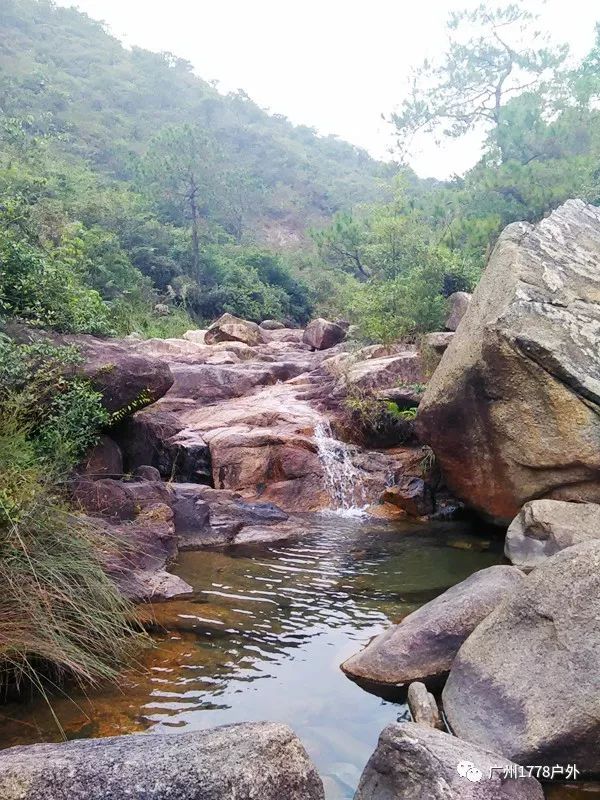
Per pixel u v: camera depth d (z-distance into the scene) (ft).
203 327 98.78
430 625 13.93
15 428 18.93
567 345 21.67
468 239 65.98
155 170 117.50
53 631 13.23
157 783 8.20
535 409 21.86
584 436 20.98
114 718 11.93
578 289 24.25
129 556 19.02
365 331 50.70
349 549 23.49
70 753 8.81
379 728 12.00
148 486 24.17
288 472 31.09
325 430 35.09
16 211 34.04
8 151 72.69
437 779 9.01
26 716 11.91
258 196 184.65
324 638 15.71
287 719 12.14
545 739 10.37
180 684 13.29
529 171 72.54
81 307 29.25
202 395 44.52
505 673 11.75
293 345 68.03
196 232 115.03
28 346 21.90
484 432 23.72
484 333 22.61
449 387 24.36
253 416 35.91
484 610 14.08
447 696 12.32
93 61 240.53
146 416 31.89
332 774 10.61
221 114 248.73
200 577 19.85
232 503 27.32
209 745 8.77
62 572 14.48
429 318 46.21
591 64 101.24
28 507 14.62
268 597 18.37
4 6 236.22
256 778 8.46
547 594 12.23
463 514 28.78
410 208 76.18
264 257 121.60
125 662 14.12
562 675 11.07
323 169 250.37
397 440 34.96
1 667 12.61
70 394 22.27
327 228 85.97
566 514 20.10
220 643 15.29
